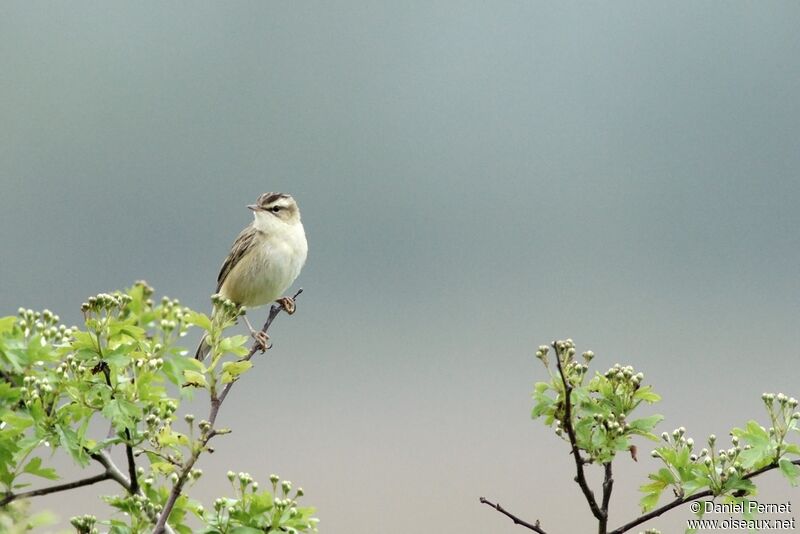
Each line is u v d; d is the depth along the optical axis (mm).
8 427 5953
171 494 5895
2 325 5887
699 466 6387
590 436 6535
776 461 6199
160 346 6191
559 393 6617
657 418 6617
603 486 6547
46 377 5941
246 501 6102
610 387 6719
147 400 6074
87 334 6062
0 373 6047
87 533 6102
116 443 6055
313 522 6105
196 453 6004
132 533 6086
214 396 6453
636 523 6387
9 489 5863
